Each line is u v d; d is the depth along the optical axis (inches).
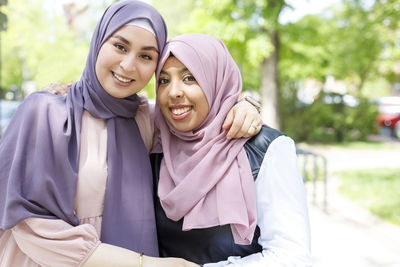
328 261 141.7
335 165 339.9
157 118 65.6
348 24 490.6
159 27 58.6
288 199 54.4
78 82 63.8
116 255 51.5
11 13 432.5
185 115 59.6
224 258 57.7
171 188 60.8
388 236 167.6
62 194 54.2
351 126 524.1
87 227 52.5
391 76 550.9
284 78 489.7
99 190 57.9
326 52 471.8
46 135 55.1
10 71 676.1
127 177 60.4
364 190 247.3
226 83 62.6
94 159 58.2
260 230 56.7
